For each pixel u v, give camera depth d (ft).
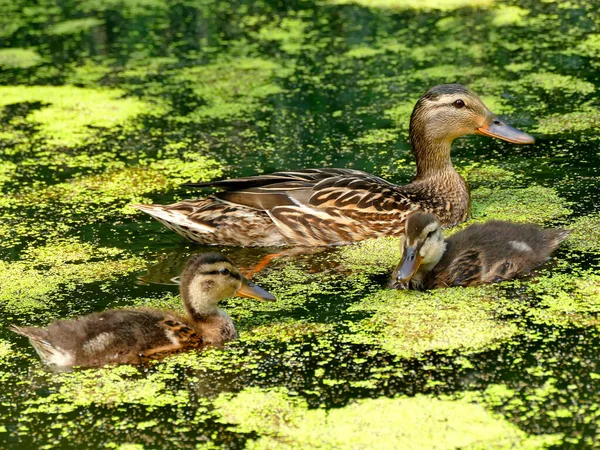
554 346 34.42
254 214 45.62
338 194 45.96
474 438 29.30
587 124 57.11
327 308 38.55
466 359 33.88
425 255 39.50
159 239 46.47
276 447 29.40
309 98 64.44
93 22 83.41
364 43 74.33
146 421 31.07
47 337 34.99
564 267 40.86
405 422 30.30
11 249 45.27
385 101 63.05
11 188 52.75
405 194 47.14
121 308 37.01
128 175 53.98
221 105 64.13
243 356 34.91
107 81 69.67
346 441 29.53
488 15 78.69
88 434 30.48
